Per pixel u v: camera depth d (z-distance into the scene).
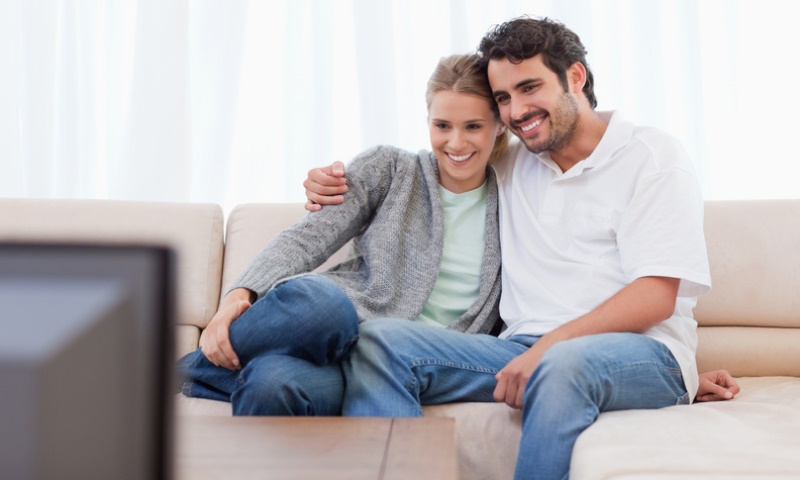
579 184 1.49
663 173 1.40
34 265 0.49
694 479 0.89
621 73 2.29
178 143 2.30
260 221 1.85
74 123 2.34
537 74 1.47
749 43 2.29
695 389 1.37
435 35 2.33
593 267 1.43
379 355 1.26
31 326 0.48
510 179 1.62
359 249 1.62
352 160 1.61
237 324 1.26
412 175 1.59
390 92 2.31
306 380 1.17
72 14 2.34
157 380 0.50
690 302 1.48
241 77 2.35
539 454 1.11
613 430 1.08
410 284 1.50
